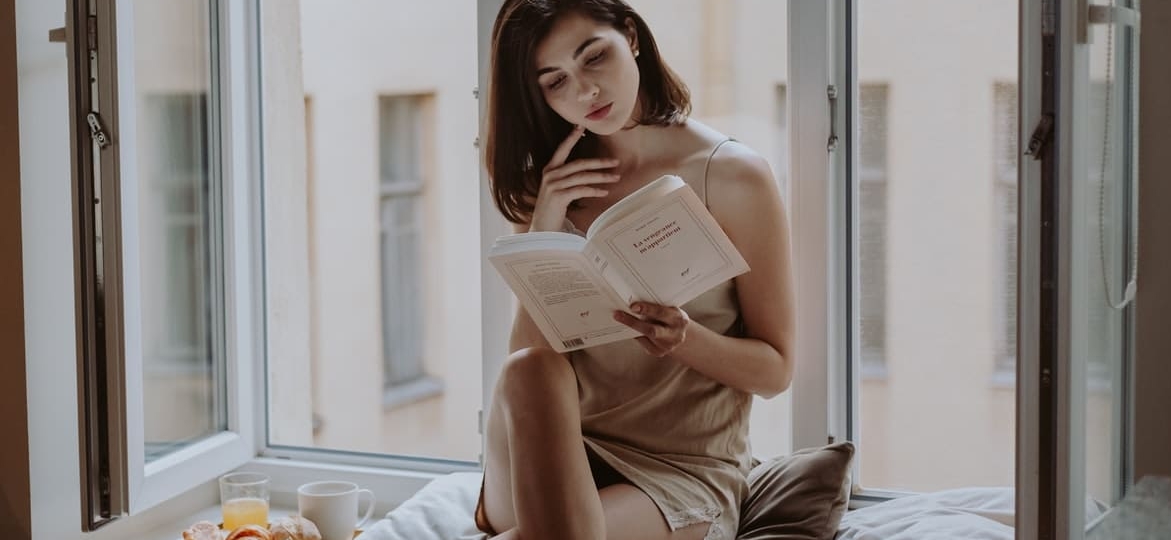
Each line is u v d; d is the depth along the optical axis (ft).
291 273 8.89
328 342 9.59
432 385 9.39
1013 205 6.79
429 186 9.13
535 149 6.92
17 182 6.68
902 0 6.82
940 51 6.81
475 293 9.21
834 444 6.57
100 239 6.34
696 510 6.05
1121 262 5.21
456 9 8.82
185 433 7.82
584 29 6.68
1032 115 4.36
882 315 7.07
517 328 6.68
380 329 9.44
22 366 6.73
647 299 5.55
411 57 8.96
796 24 6.79
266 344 8.39
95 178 6.32
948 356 6.99
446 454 9.40
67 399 7.01
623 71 6.66
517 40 6.81
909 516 6.27
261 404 8.37
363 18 9.02
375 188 9.25
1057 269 4.32
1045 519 4.42
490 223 7.42
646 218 5.32
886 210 6.98
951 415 7.03
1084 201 4.43
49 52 6.83
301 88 9.11
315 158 9.31
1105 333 4.92
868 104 6.93
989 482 7.00
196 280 7.93
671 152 6.66
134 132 6.59
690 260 5.44
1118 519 5.26
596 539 5.48
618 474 6.21
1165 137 5.53
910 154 6.91
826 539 6.11
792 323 6.52
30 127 6.73
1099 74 4.60
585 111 6.73
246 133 8.15
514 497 5.57
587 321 5.71
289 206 8.90
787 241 6.51
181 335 7.79
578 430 5.72
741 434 6.59
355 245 9.37
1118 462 5.31
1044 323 4.36
